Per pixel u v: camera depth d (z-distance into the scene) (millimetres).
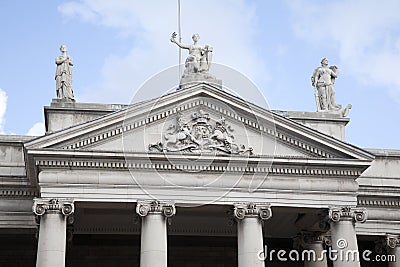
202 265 47062
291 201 38531
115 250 46344
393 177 47062
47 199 36594
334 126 45594
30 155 36812
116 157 37438
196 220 43906
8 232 42281
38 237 37500
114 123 38062
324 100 46375
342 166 39031
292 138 39375
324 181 39094
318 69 47344
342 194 39094
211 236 46438
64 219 36594
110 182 37406
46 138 36969
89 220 42938
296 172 38906
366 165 39156
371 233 43594
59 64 44312
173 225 44875
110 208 38375
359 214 38875
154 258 36219
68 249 45844
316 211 39250
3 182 41438
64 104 43156
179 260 46906
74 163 37281
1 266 45344
